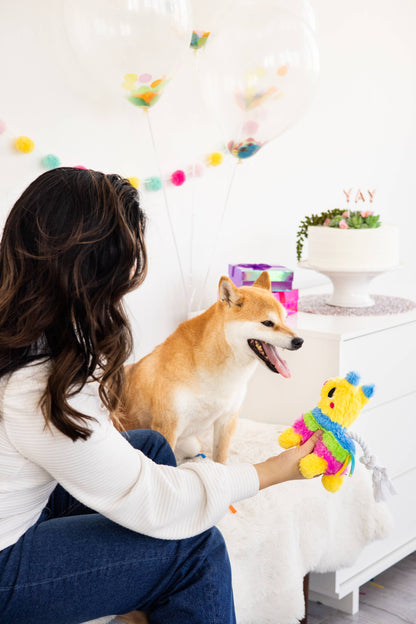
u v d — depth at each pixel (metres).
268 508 1.42
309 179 2.46
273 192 2.33
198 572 0.94
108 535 0.92
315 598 1.74
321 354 1.73
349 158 2.62
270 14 1.65
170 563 0.93
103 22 1.46
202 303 2.16
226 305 1.47
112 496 0.88
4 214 1.59
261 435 1.75
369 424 1.79
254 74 1.65
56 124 1.70
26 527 0.92
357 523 1.62
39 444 0.84
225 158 2.13
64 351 0.84
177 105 1.97
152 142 1.92
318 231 1.97
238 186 2.20
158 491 0.91
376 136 2.73
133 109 1.86
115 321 0.89
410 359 1.93
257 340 1.46
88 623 1.04
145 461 0.92
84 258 0.83
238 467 1.00
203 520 0.94
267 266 1.97
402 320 1.87
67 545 0.90
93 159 1.80
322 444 1.07
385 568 1.83
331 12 2.41
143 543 0.92
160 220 1.97
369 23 2.59
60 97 1.70
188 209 2.05
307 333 1.74
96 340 0.86
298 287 2.50
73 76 1.72
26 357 0.85
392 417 1.88
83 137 1.77
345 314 1.92
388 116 2.78
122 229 0.85
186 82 1.97
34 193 0.84
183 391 1.48
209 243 2.14
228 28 1.66
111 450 0.87
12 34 1.59
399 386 1.90
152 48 1.50
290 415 1.84
